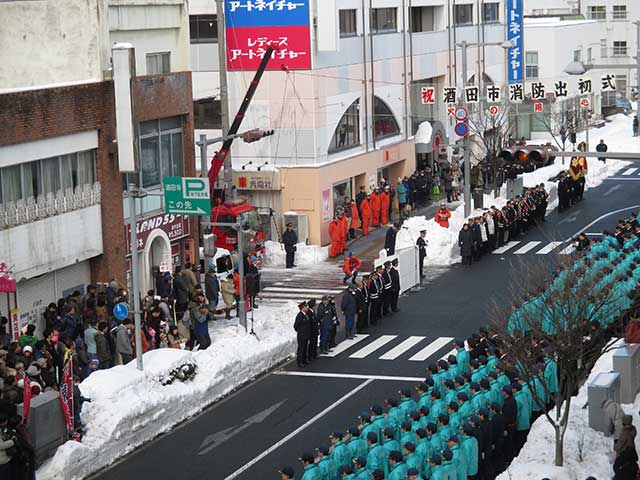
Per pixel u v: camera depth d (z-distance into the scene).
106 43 71.31
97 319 63.22
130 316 64.56
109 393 55.56
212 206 90.69
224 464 52.94
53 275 67.62
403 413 49.97
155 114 75.94
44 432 50.72
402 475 44.12
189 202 63.53
